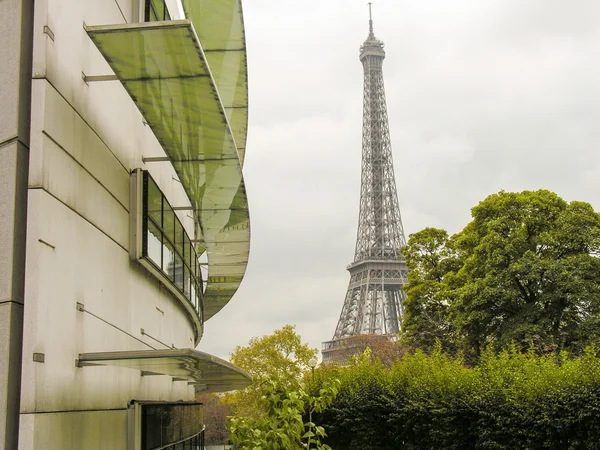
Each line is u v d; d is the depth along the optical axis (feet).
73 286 32.27
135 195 44.06
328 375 107.04
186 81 34.58
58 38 31.14
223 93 65.10
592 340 134.62
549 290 144.05
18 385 27.89
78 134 33.76
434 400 79.25
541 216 151.94
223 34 56.54
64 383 30.50
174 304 61.41
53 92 30.37
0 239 28.55
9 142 29.22
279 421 31.94
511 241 148.46
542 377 66.80
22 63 29.84
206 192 53.93
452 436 76.23
